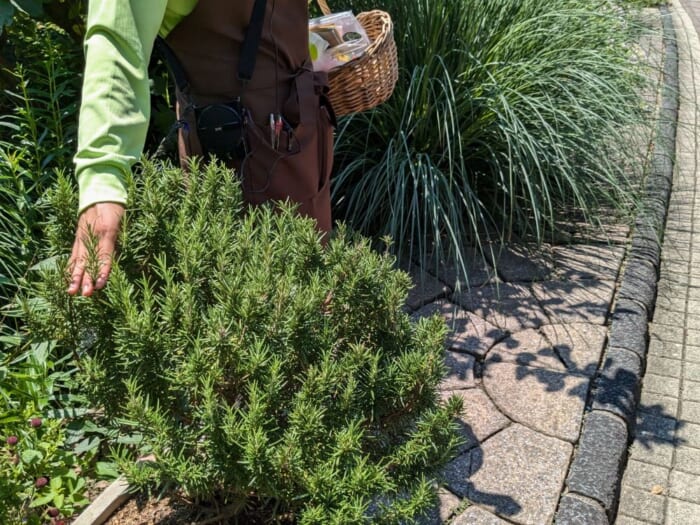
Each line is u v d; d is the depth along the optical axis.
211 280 1.75
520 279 3.78
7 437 2.28
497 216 4.21
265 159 2.08
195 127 2.06
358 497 1.58
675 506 2.65
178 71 2.02
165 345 1.63
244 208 2.12
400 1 4.11
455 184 3.91
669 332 3.62
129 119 1.61
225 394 1.71
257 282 1.66
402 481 1.75
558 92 4.23
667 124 5.56
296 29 2.08
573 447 2.76
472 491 2.54
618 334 3.39
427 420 1.72
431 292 3.65
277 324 1.67
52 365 2.46
